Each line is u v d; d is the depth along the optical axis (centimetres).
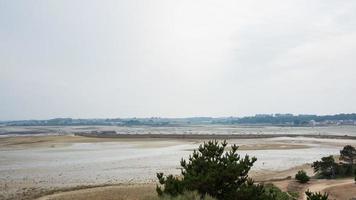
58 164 6738
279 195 3191
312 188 4128
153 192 3594
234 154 1680
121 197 3391
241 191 1545
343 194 3794
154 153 8925
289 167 6425
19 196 3759
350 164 5325
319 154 8812
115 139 14262
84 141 13112
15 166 6444
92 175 5422
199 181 1558
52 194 3734
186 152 9188
